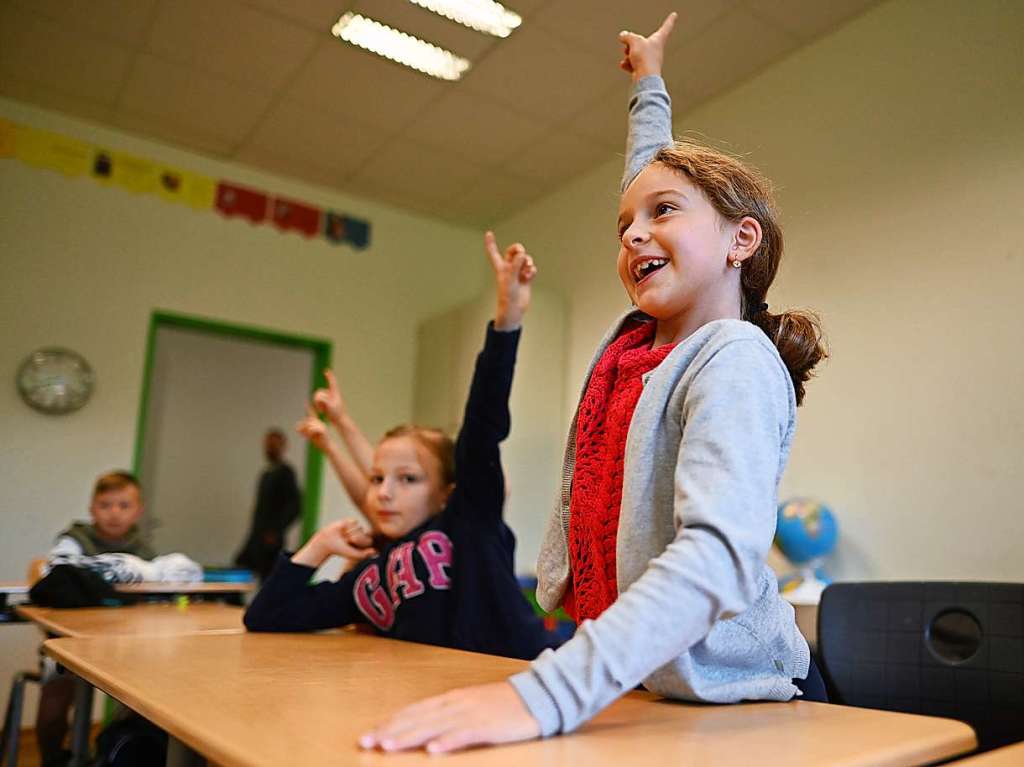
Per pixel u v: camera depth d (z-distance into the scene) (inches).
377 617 54.8
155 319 148.5
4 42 121.3
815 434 102.8
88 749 72.4
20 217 138.1
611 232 149.3
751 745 17.5
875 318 98.1
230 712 20.6
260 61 124.6
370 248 176.7
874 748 17.3
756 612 24.9
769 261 30.3
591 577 29.1
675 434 24.9
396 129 144.3
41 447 134.3
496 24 112.6
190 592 86.2
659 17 108.3
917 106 97.5
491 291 155.4
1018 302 84.1
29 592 77.9
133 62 126.3
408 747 16.5
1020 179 85.7
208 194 157.5
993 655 40.9
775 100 116.9
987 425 85.1
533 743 17.5
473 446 57.0
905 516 91.4
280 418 222.5
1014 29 88.5
